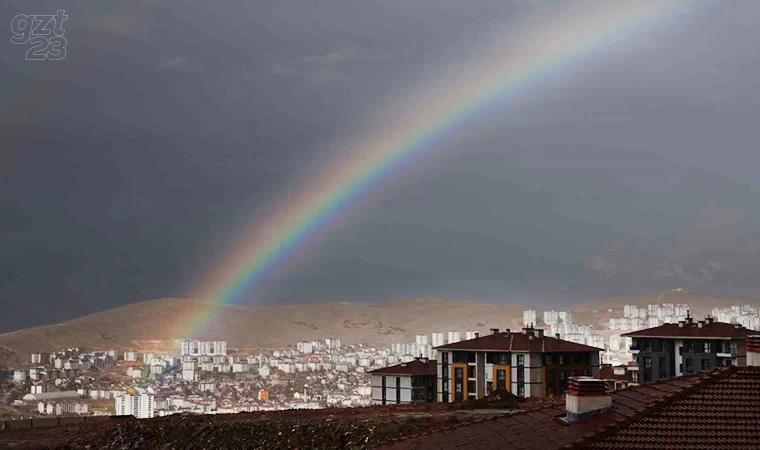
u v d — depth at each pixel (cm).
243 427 6919
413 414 7138
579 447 2662
